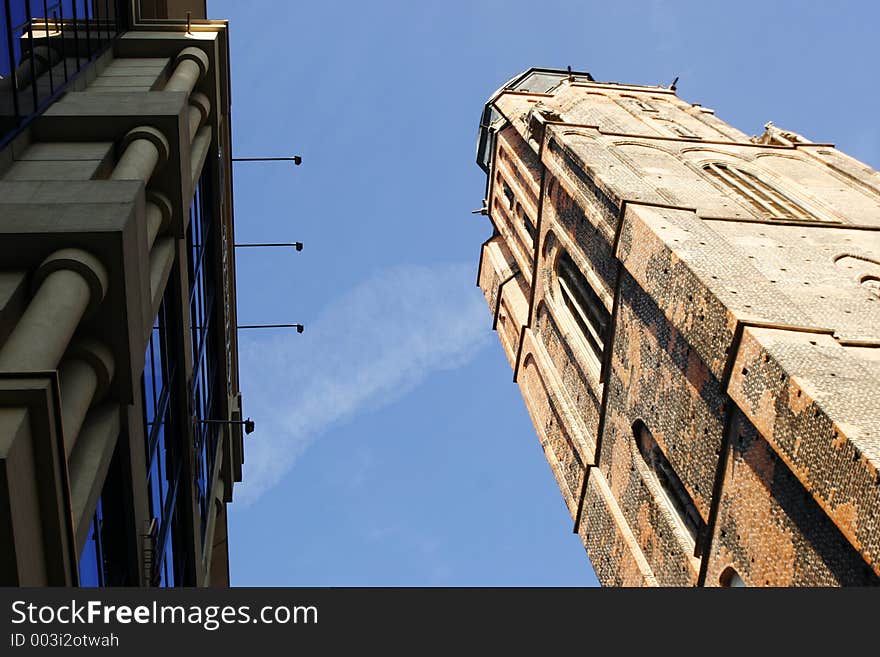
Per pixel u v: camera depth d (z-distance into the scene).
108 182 13.20
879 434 13.07
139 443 13.91
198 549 20.59
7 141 14.45
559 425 29.36
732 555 17.02
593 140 28.30
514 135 37.34
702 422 18.44
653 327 21.30
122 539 13.72
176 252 17.50
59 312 10.69
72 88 17.66
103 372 12.09
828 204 25.59
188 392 18.91
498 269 38.59
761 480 16.12
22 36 15.03
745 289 17.81
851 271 20.55
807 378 14.60
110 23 20.66
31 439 8.83
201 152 19.98
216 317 24.55
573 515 27.09
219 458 25.45
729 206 23.91
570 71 43.66
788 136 31.80
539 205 31.45
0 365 9.72
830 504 13.26
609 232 23.73
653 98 38.44
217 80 21.48
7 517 8.15
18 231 11.62
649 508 21.64
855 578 13.28
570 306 29.42
